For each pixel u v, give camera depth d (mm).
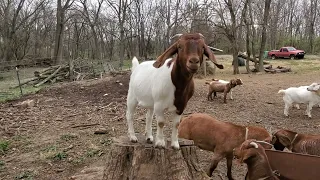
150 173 4668
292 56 39000
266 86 17516
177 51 4012
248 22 28938
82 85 16484
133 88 4824
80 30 54500
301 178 4727
